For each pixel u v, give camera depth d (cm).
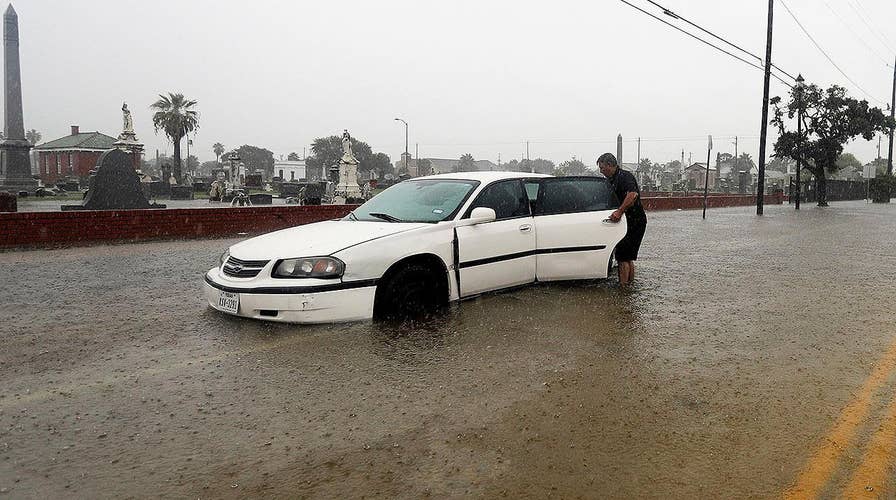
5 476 267
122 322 527
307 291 492
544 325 530
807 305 639
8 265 834
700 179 7900
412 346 459
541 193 680
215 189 3170
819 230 1634
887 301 664
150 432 313
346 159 3009
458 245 576
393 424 324
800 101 3142
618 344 478
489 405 350
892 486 265
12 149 3656
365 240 521
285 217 1362
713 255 1055
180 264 859
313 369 408
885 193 4459
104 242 1094
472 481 265
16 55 3572
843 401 363
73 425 320
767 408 351
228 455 288
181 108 5797
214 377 392
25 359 427
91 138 6725
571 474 272
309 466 278
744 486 263
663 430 319
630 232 727
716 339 499
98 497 251
